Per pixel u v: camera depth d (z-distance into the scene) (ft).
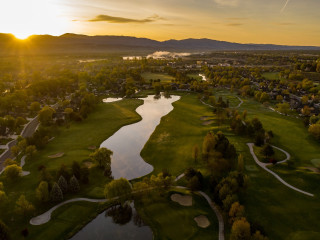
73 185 258.78
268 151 317.42
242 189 246.88
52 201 244.42
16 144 385.29
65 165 289.74
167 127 458.50
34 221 220.02
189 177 270.26
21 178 284.20
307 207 233.14
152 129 461.37
